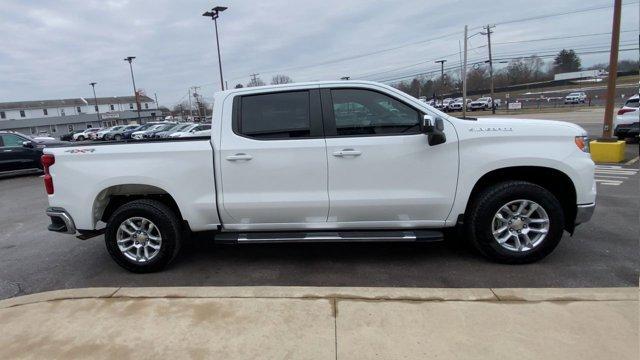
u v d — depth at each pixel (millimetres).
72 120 88188
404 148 4234
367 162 4258
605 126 11891
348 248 5129
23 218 8062
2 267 5148
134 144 4508
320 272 4461
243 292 3672
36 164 15523
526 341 2895
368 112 4324
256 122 4402
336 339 3000
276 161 4316
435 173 4254
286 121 4367
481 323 3113
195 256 5094
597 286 3895
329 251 5059
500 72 99000
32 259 5391
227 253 5141
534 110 50281
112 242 4574
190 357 2887
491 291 3523
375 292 3590
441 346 2877
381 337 3000
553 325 3059
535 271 4238
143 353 2951
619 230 5418
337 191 4328
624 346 2809
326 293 3602
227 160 4355
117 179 4473
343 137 4289
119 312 3463
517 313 3217
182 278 4488
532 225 4336
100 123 91250
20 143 15180
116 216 4523
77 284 4516
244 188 4395
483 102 63531
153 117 100500
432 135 4043
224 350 2941
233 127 4406
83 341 3115
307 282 4242
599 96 70312
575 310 3232
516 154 4188
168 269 4734
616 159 11320
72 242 6082
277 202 4363
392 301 3449
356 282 4188
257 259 4902
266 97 4402
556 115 34969
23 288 4492
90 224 4625
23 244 6113
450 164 4238
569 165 4203
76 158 4547
